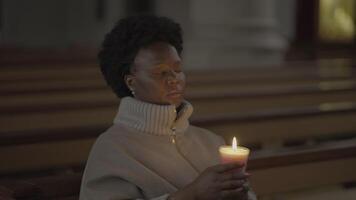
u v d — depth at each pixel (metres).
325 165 3.23
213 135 2.15
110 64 1.96
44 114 4.48
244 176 1.68
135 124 1.92
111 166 1.83
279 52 10.69
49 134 3.59
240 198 1.70
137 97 1.94
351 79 8.01
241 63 10.53
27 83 6.63
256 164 2.89
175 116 1.93
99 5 13.95
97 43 13.43
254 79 7.18
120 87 1.99
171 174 1.90
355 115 5.10
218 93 5.64
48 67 8.50
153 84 1.87
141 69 1.88
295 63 10.44
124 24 1.92
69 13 14.72
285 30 12.83
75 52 10.80
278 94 5.90
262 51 10.52
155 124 1.90
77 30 14.58
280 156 2.98
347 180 3.35
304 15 12.63
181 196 1.70
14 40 14.88
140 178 1.82
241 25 10.51
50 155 3.61
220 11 10.64
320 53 12.16
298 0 12.67
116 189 1.81
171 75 1.88
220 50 10.62
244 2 10.52
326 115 4.91
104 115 4.78
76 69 8.46
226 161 1.69
